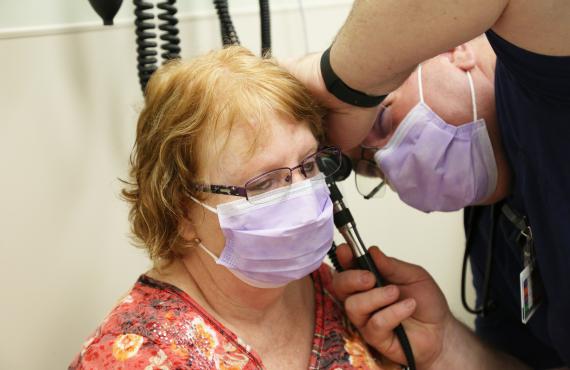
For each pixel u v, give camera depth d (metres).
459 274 1.87
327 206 1.00
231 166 0.93
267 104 0.93
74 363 0.97
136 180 1.06
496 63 1.09
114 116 1.39
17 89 1.29
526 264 1.15
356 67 0.89
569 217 0.97
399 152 1.18
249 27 1.51
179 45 1.42
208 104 0.93
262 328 1.07
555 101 0.88
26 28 1.28
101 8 1.16
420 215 1.78
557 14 0.74
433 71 1.16
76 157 1.36
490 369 1.27
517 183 1.15
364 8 0.82
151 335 0.93
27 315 1.38
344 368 1.09
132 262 1.46
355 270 1.16
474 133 1.16
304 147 0.96
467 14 0.75
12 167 1.31
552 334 1.13
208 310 1.04
